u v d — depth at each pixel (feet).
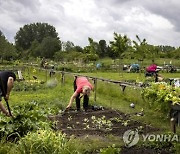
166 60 192.44
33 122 25.46
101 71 157.69
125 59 192.54
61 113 37.55
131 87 48.70
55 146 20.52
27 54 297.12
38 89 65.41
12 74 33.12
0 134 24.00
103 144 24.85
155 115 36.35
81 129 30.40
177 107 29.94
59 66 152.25
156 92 35.45
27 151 19.97
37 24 449.89
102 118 35.29
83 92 37.50
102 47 278.26
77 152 21.50
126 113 38.88
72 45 293.64
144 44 166.09
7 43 223.92
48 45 293.43
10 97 52.65
